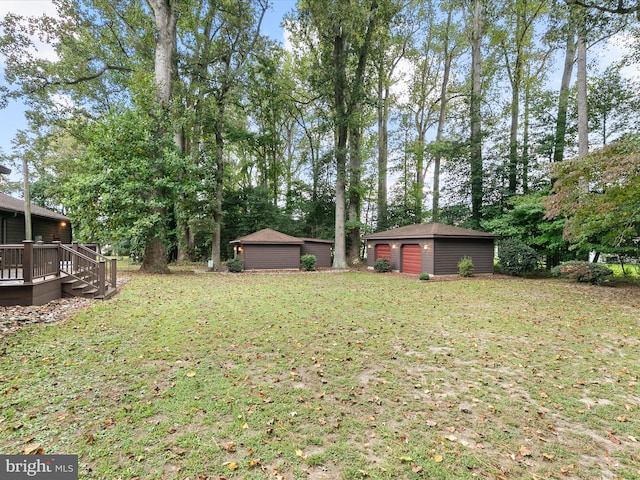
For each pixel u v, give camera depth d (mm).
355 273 16703
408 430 2723
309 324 6043
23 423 2672
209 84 17812
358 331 5629
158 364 3996
